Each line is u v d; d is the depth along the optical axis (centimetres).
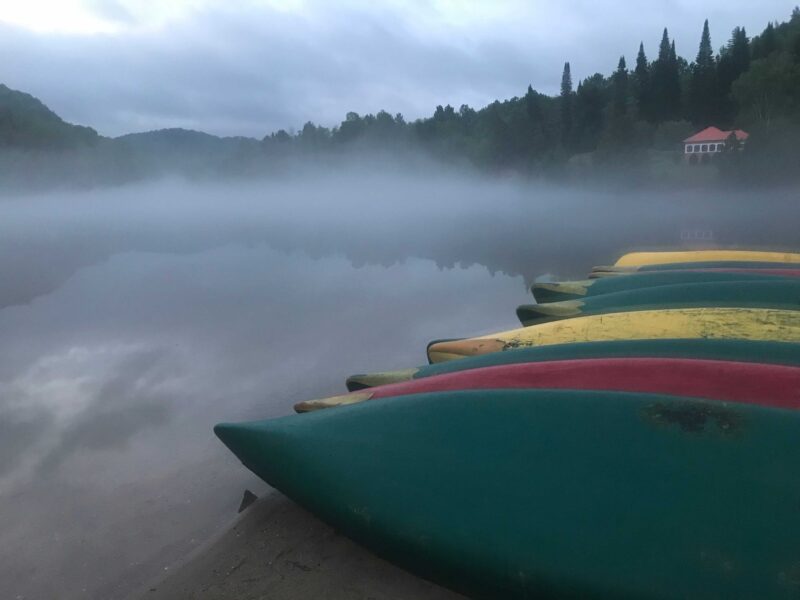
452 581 302
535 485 297
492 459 316
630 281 740
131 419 584
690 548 259
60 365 751
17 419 588
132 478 469
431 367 493
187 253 1864
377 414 370
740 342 435
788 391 349
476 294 1135
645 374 384
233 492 441
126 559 369
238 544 361
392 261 1620
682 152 5306
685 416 309
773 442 287
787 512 260
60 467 490
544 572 273
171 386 673
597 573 265
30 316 1017
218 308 1053
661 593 253
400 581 323
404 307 1030
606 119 6188
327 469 348
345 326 910
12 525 410
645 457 293
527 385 393
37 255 1858
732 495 270
